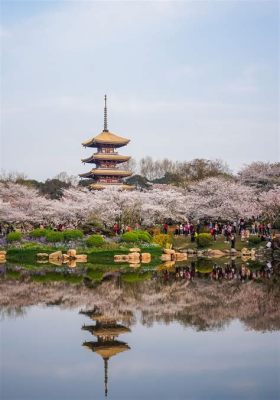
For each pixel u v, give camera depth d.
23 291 39.53
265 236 73.00
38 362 22.48
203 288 40.81
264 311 31.91
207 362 22.31
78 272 51.53
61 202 86.88
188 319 29.95
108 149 117.75
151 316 30.80
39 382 20.20
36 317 30.64
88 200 81.88
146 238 70.88
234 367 21.64
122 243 69.62
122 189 98.00
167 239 73.19
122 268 55.38
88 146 122.94
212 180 92.00
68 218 81.62
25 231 82.44
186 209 85.25
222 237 78.50
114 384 19.94
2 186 96.75
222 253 70.06
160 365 22.05
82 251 65.69
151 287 41.44
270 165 102.75
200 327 28.06
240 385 19.67
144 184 142.00
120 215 81.00
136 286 41.97
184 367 21.75
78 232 70.25
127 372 21.20
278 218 77.50
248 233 74.31
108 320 29.80
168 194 84.38
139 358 22.94
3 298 36.69
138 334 26.75
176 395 18.81
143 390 19.22
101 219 79.62
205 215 84.12
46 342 25.41
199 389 19.36
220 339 25.69
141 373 21.05
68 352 23.84
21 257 66.50
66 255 64.75
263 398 18.48
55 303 34.81
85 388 19.61
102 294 38.22
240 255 69.31
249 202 81.62
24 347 24.59
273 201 76.06
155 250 67.69
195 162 120.31
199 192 91.25
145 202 82.12
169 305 34.00
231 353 23.45
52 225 84.44
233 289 40.28
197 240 73.69
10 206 83.19
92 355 23.38
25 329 27.83
